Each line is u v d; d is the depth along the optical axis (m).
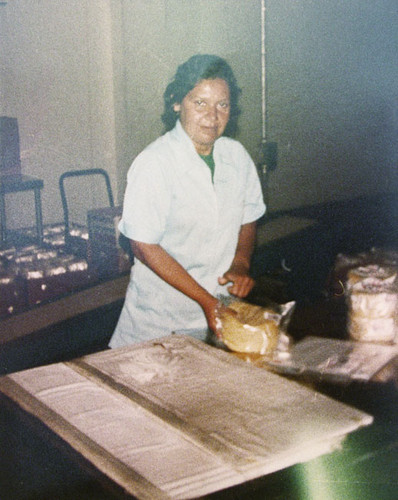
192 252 2.13
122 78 4.90
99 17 4.78
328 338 1.62
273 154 4.22
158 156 1.97
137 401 1.28
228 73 1.93
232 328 1.55
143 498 0.98
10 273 3.54
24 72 4.75
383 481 1.06
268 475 1.06
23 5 4.67
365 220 5.23
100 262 3.91
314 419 1.22
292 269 3.09
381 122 6.36
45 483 1.06
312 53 5.77
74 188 5.12
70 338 2.13
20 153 4.84
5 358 1.92
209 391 1.32
